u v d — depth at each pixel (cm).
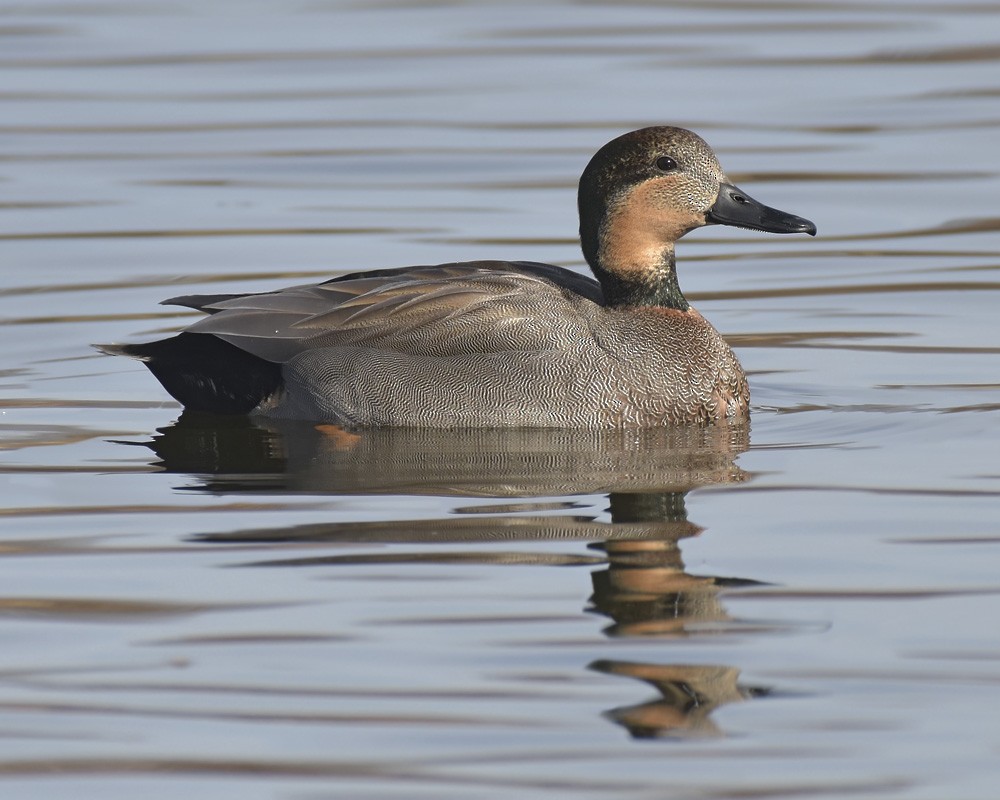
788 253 1945
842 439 1324
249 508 1149
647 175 1427
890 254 1912
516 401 1373
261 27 2934
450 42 2823
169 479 1226
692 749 799
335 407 1394
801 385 1495
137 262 1891
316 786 769
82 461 1278
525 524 1108
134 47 2786
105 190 2141
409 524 1107
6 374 1555
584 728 820
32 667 890
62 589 995
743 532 1089
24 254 1916
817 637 916
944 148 2261
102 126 2392
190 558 1045
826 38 2811
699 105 2441
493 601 970
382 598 977
